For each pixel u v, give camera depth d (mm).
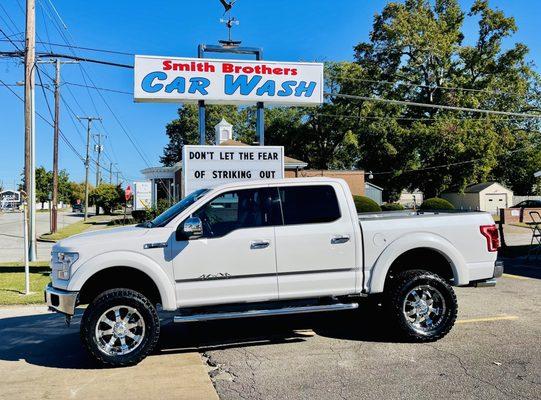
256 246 5871
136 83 11750
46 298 5918
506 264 12945
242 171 12094
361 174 37406
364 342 6297
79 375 5348
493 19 43625
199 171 11875
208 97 12062
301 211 6117
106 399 4656
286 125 54406
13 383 5141
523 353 5715
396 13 42500
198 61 12016
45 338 6926
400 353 5805
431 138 40625
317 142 54000
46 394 4816
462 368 5250
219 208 5992
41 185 97375
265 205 6066
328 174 36875
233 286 5816
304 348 6121
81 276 5543
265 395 4660
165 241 5727
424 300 6246
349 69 44469
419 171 46344
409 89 44656
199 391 4805
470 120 40938
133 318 5664
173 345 6410
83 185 90562
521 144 49062
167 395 4719
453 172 43250
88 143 49531
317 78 12648
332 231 6078
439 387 4746
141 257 5660
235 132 64375
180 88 11930
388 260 6180
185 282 5742
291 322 7441
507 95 43750
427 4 44906
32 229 16188
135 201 45812
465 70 44875
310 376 5129
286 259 5945
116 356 5527
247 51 12898
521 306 8125
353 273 6133
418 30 42344
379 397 4535
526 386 4734
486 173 43188
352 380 4977
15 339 6887
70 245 5691
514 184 59188
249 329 7105
